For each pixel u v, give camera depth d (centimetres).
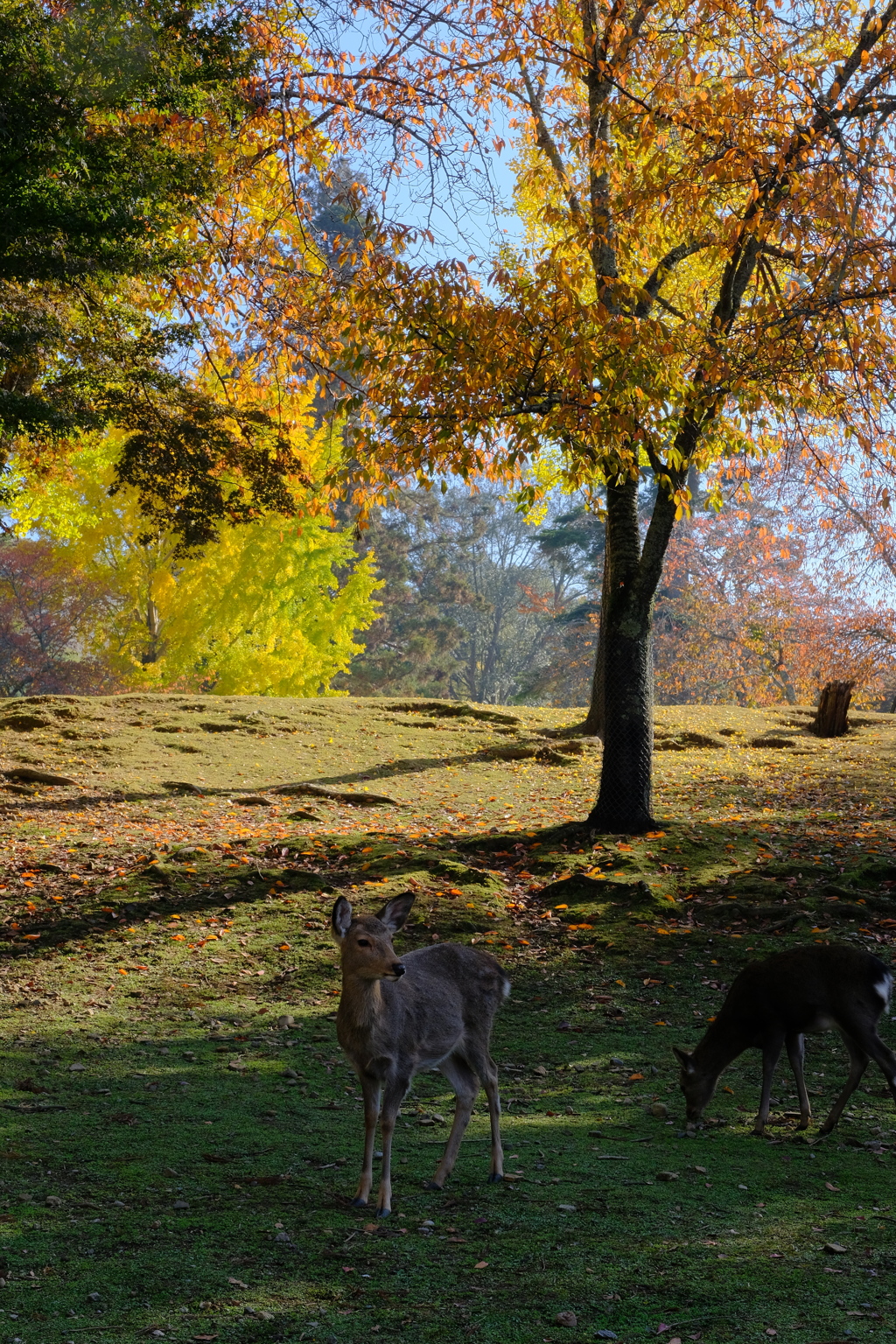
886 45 1292
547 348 1209
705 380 1268
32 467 2142
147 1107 686
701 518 4406
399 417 1223
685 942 1098
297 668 3481
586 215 1330
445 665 6097
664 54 1330
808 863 1284
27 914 1157
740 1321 407
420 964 576
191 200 1511
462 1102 576
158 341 1769
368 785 1916
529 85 1584
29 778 1783
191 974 1009
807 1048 866
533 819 1628
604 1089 762
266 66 1486
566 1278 446
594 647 5469
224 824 1592
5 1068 752
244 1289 434
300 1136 639
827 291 1233
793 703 4188
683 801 1723
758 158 1205
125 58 1314
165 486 1975
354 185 1427
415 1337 396
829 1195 555
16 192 1273
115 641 3566
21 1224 491
